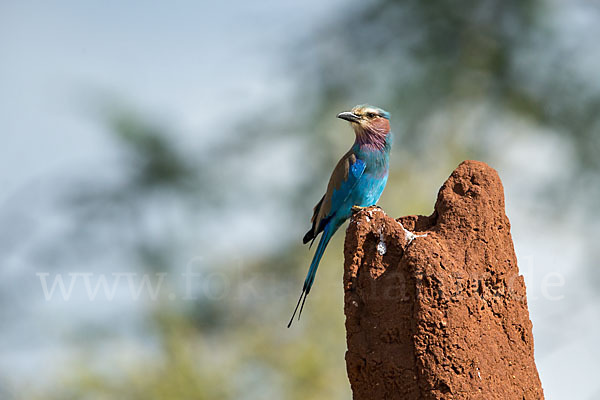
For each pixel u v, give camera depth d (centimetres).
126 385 1573
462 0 1808
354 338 690
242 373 1695
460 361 650
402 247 693
